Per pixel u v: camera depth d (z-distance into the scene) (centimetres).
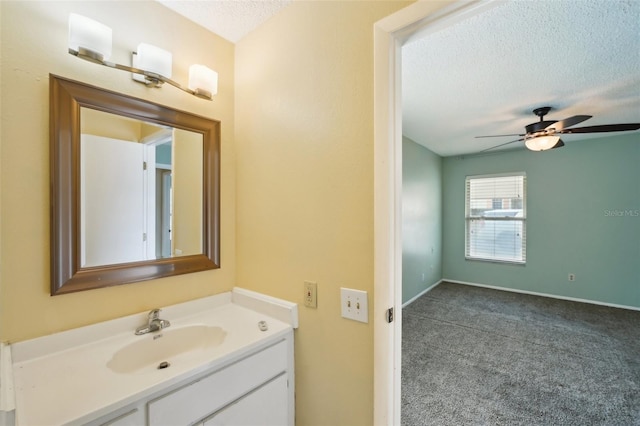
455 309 386
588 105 277
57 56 104
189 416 92
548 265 442
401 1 95
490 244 493
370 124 102
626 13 148
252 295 145
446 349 273
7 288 94
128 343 111
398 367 102
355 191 106
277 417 119
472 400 198
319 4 118
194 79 130
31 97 99
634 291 384
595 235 408
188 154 141
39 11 100
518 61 198
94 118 112
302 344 125
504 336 302
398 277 101
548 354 263
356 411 106
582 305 400
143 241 126
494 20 155
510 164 471
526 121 324
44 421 68
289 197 130
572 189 423
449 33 167
